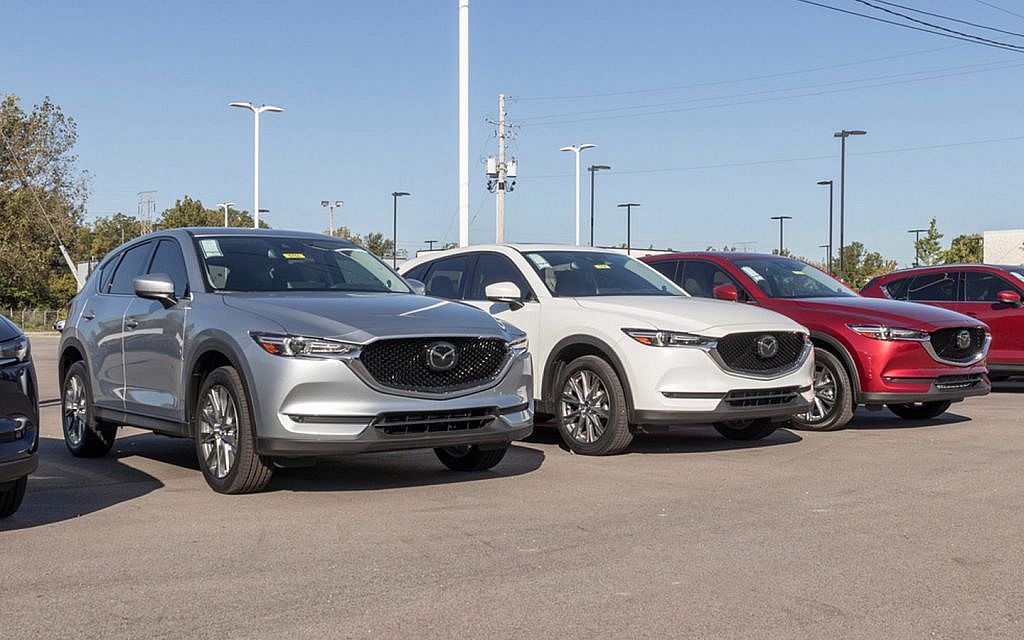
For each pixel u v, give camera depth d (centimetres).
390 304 704
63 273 7038
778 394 848
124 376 804
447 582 478
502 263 971
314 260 802
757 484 716
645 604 445
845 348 984
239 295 723
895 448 884
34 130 5816
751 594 459
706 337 816
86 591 466
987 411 1175
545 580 480
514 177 3700
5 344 558
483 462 762
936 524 591
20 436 558
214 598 455
